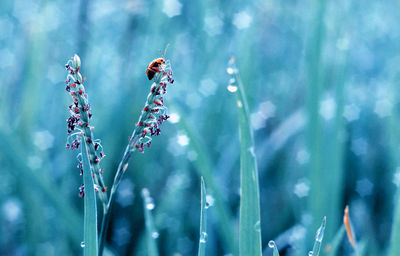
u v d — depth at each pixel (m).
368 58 0.99
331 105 0.72
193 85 0.83
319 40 0.57
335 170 0.55
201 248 0.39
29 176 0.54
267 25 1.01
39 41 0.78
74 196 0.70
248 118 0.40
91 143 0.37
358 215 0.70
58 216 0.61
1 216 0.64
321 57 0.57
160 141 0.78
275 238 0.68
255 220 0.40
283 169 0.76
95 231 0.38
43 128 0.79
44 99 0.81
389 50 0.98
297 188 0.67
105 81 0.85
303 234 0.58
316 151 0.54
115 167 0.72
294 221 0.70
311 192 0.54
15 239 0.64
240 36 0.89
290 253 0.65
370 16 1.05
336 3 0.83
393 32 1.02
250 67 0.84
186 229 0.67
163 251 0.64
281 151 0.77
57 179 0.72
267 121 0.85
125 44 0.85
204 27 0.92
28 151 0.69
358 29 0.99
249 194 0.40
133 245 0.67
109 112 0.77
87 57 0.81
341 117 0.57
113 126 0.75
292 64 0.98
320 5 0.58
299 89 0.86
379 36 1.02
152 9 0.88
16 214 0.65
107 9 0.91
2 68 0.82
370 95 0.88
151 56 0.85
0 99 0.78
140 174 0.72
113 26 0.95
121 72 0.83
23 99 0.72
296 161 0.74
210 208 0.66
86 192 0.37
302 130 0.76
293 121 0.78
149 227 0.44
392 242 0.45
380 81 0.93
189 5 0.95
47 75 0.84
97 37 0.91
